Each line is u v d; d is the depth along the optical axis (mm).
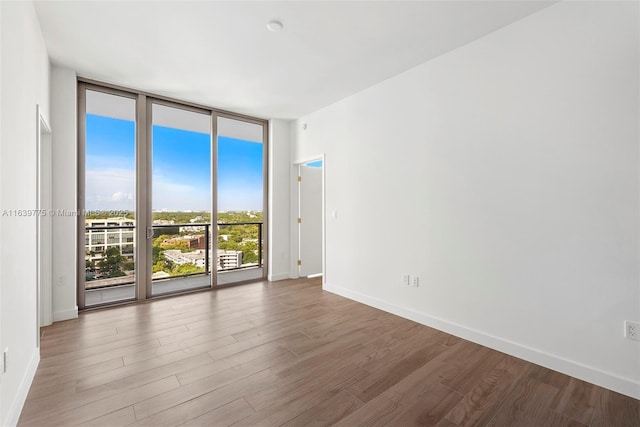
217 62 2961
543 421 1620
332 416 1648
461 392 1874
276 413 1667
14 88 1678
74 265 3125
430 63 2941
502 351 2410
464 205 2674
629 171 1840
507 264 2393
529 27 2256
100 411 1666
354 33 2484
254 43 2625
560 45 2102
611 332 1907
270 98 3928
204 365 2176
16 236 1701
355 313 3311
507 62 2383
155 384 1931
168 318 3123
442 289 2852
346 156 3920
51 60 2916
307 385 1939
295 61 2951
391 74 3248
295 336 2695
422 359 2291
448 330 2781
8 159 1571
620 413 1679
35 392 1835
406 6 2143
